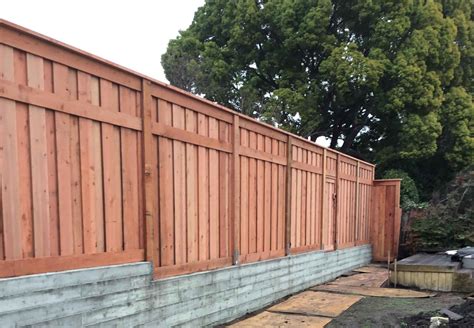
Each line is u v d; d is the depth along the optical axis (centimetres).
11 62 247
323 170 741
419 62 1220
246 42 1391
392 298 600
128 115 335
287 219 615
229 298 470
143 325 344
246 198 512
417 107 1241
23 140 255
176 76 1388
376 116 1371
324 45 1291
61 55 278
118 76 324
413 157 1241
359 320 465
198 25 1545
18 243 251
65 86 282
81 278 288
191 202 412
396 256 1002
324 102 1381
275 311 519
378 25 1251
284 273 602
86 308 292
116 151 325
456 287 670
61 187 280
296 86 1342
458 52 1285
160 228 368
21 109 254
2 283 238
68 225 284
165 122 374
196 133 417
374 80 1186
